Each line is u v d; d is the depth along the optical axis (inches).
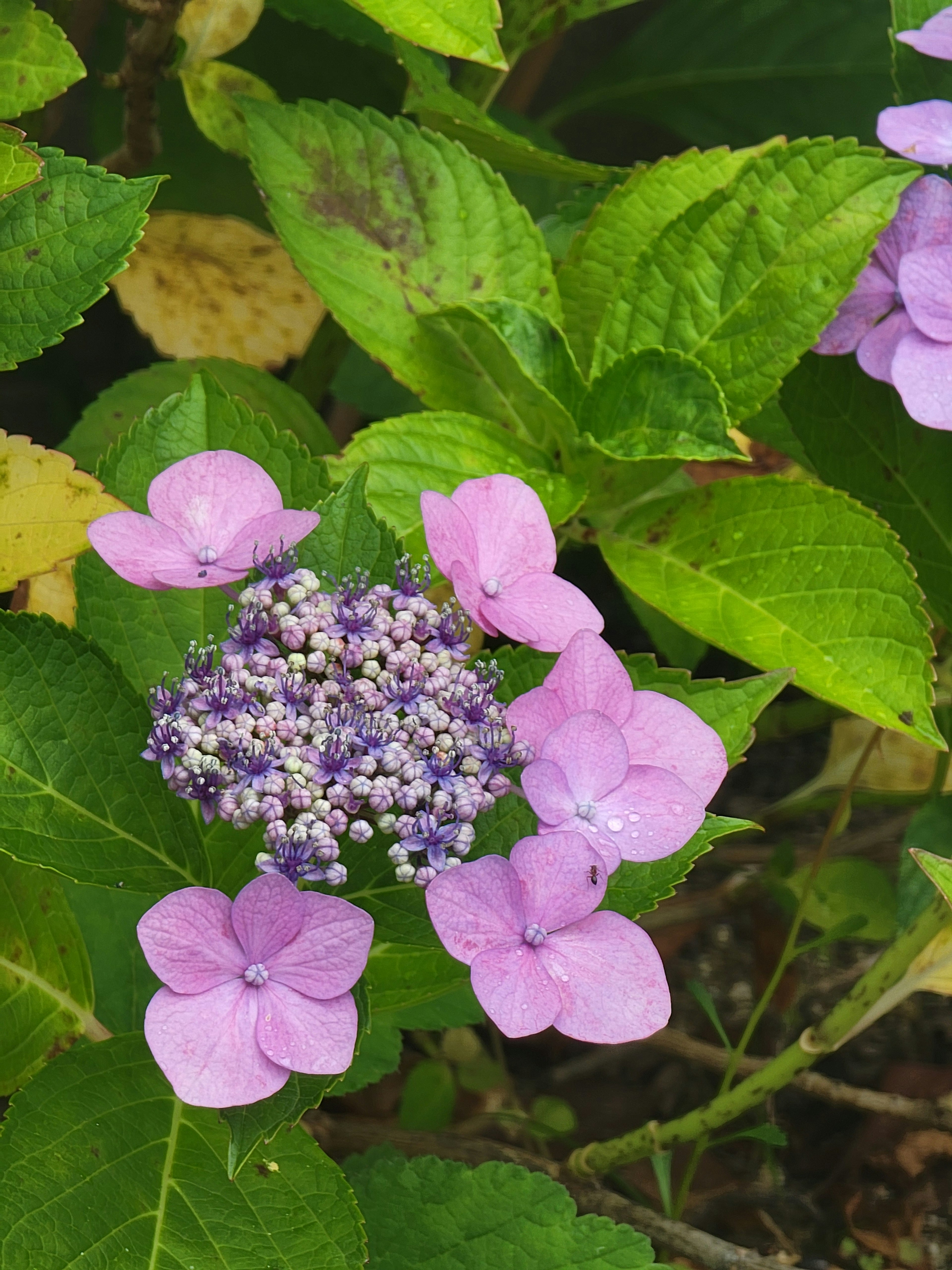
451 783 11.0
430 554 11.9
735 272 15.9
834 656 14.7
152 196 13.4
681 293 16.1
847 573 15.0
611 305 16.2
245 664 11.5
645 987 10.7
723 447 15.2
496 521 12.5
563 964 10.7
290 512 11.7
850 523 15.1
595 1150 17.3
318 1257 12.0
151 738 11.2
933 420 15.3
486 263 16.9
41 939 14.4
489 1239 14.3
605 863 10.6
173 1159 12.4
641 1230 16.8
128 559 11.6
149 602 13.7
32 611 16.4
